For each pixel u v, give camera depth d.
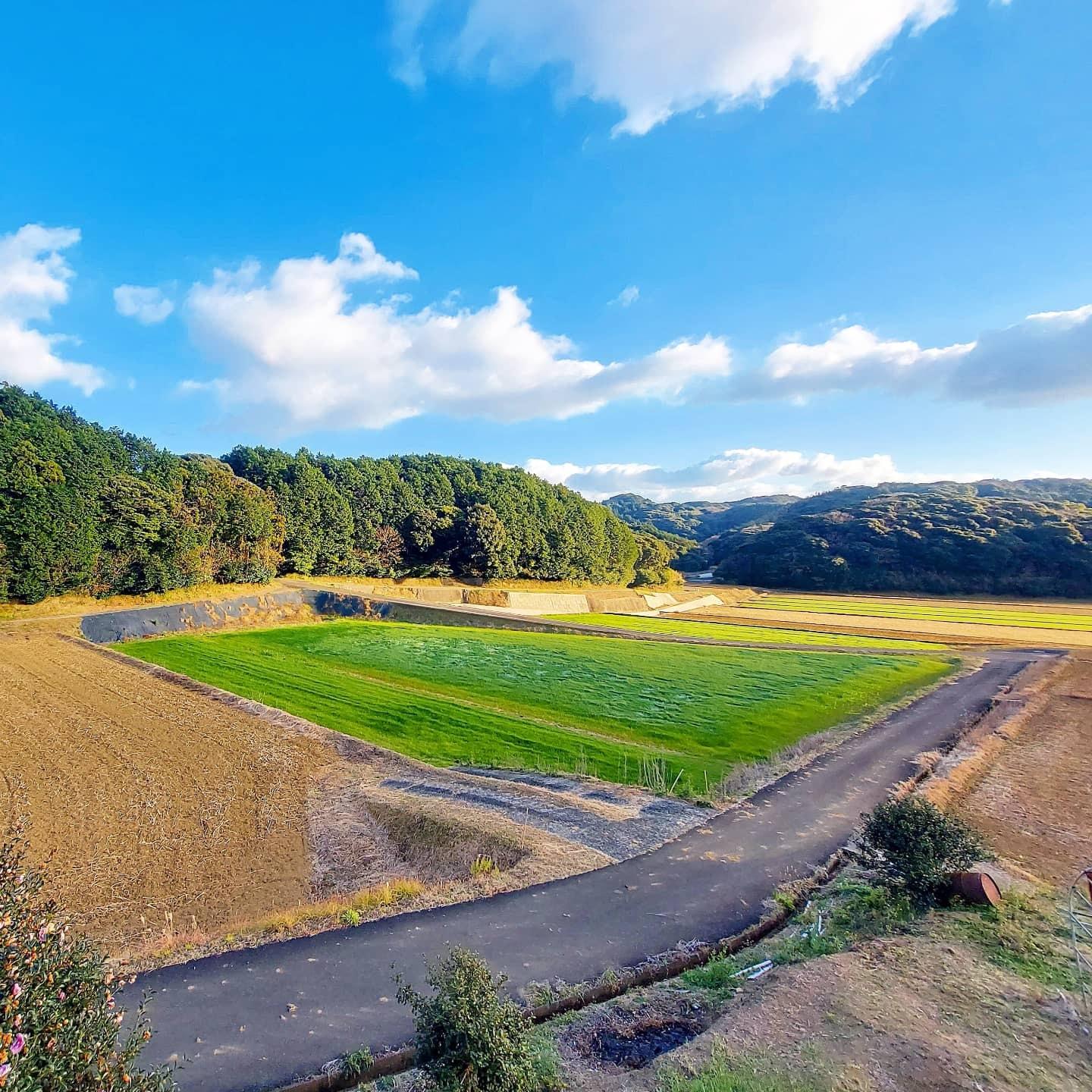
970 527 130.12
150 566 58.56
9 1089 4.54
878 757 28.31
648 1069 8.92
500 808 21.33
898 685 45.31
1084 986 11.02
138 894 16.44
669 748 30.86
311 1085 9.32
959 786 24.20
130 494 58.38
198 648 49.28
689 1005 11.11
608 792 23.70
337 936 13.66
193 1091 9.12
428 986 11.73
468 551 95.69
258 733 28.52
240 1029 10.55
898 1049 9.05
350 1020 10.81
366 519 90.38
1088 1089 8.35
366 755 26.70
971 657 56.09
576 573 112.62
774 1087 8.08
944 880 14.41
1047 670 47.97
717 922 14.62
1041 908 14.48
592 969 12.59
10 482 48.25
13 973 5.22
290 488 84.25
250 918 15.39
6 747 25.47
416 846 19.36
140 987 11.69
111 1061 5.79
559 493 130.75
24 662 37.38
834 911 14.58
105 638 49.03
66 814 20.47
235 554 71.44
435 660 49.41
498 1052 7.54
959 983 10.98
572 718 35.44
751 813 21.72
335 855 18.88
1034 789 24.31
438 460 123.62
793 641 66.38
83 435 70.19
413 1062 9.89
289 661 47.44
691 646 60.19
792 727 34.53
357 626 62.84
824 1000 10.38
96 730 27.92
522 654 52.62
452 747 29.92
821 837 19.66
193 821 20.52
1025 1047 9.20
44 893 16.09
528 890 15.95
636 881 16.56
